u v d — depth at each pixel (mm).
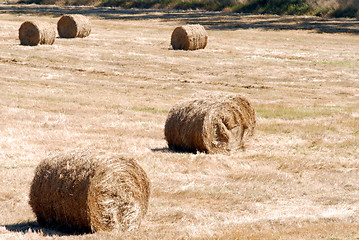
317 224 27469
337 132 54719
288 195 35219
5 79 83438
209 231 26547
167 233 26672
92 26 160250
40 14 193125
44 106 65625
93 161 26609
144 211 28391
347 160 43750
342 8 184375
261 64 101938
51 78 86250
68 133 52562
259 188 36500
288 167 41844
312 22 167125
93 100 70312
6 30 141625
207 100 46438
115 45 122438
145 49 117438
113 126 56250
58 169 26984
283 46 126000
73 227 27062
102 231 26531
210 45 125812
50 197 27047
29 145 47750
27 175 38812
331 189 36719
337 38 138500
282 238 24844
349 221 28125
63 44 120875
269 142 50406
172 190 35625
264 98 74938
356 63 104125
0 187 36125
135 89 79688
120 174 27094
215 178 38688
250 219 29266
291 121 59594
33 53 106688
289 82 87250
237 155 45781
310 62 104875
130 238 25797
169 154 44969
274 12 195125
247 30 153000
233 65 100688
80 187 26094
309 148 48344
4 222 29797
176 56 109312
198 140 45344
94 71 93188
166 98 73562
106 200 26672
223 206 32750
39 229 27984
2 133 51875
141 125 57062
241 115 47188
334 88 82750
